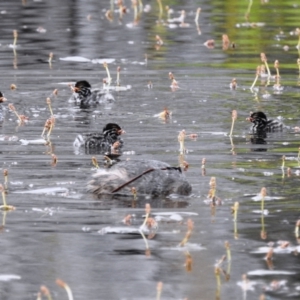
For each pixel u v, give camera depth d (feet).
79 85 65.98
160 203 40.04
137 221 37.37
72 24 103.24
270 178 44.14
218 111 62.49
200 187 42.63
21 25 101.81
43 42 91.40
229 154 49.88
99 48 88.12
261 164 47.32
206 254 33.60
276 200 40.14
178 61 81.76
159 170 42.01
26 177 44.42
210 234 35.70
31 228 36.47
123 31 98.58
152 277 31.53
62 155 49.67
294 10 115.03
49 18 107.55
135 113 62.03
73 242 34.88
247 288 30.53
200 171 45.80
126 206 39.52
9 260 33.09
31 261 33.04
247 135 55.16
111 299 29.66
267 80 73.67
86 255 33.55
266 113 61.62
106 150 51.11
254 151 50.67
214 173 45.34
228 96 67.67
